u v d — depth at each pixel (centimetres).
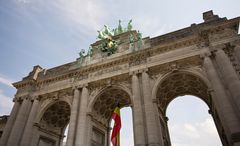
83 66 3931
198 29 3484
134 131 2862
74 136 3198
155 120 2906
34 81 4338
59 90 3944
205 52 3150
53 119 4306
